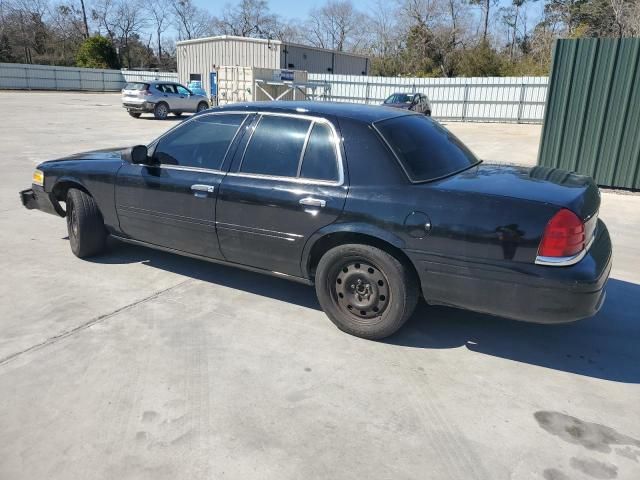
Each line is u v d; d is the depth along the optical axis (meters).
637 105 8.27
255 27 68.44
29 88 43.09
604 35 41.97
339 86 31.31
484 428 2.80
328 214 3.62
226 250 4.23
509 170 3.91
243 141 4.13
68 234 5.62
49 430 2.72
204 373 3.26
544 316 3.15
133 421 2.79
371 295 3.62
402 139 3.70
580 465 2.54
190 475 2.43
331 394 3.07
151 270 4.96
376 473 2.46
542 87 26.91
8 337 3.64
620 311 4.29
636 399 3.10
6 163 10.61
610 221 7.09
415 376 3.29
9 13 60.41
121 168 4.76
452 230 3.25
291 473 2.45
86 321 3.89
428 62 45.31
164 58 72.38
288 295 4.46
